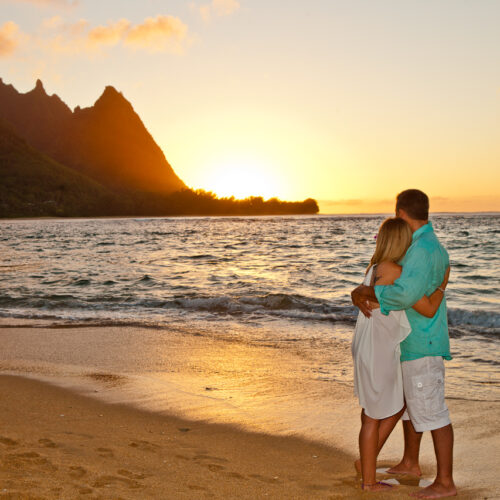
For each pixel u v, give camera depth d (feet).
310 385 18.79
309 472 11.39
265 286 50.37
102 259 85.25
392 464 12.10
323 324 31.96
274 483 10.63
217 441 13.34
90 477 10.27
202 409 16.06
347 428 14.32
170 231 247.09
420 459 12.34
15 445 12.21
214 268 68.69
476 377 19.95
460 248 102.32
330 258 83.10
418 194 10.64
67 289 49.67
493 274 57.82
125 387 18.53
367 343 10.36
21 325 31.83
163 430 14.14
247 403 16.69
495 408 15.75
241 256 89.86
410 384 10.32
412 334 10.23
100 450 12.16
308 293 45.75
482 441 13.08
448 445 10.21
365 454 10.37
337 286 50.16
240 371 20.98
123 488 9.83
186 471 11.05
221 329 30.40
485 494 10.18
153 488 9.95
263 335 28.60
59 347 25.61
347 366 21.77
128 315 35.81
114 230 267.59
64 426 14.17
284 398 17.19
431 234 10.43
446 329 10.53
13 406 16.05
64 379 19.61
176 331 29.76
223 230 256.52
